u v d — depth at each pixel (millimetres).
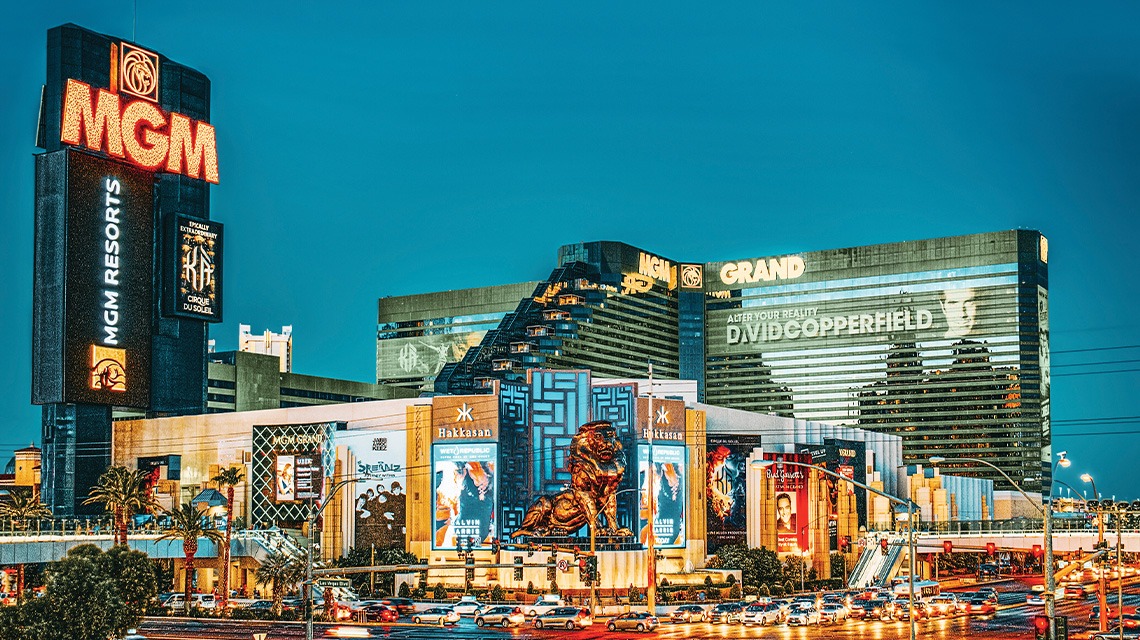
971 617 122312
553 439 159125
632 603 139750
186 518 131750
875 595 137000
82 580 73562
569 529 150000
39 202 184625
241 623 114688
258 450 178000
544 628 111500
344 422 172000
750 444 170000
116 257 188250
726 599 146250
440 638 99875
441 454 157625
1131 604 139625
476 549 153625
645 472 159125
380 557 155250
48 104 186500
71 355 181375
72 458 181500
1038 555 96062
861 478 189500
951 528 187375
